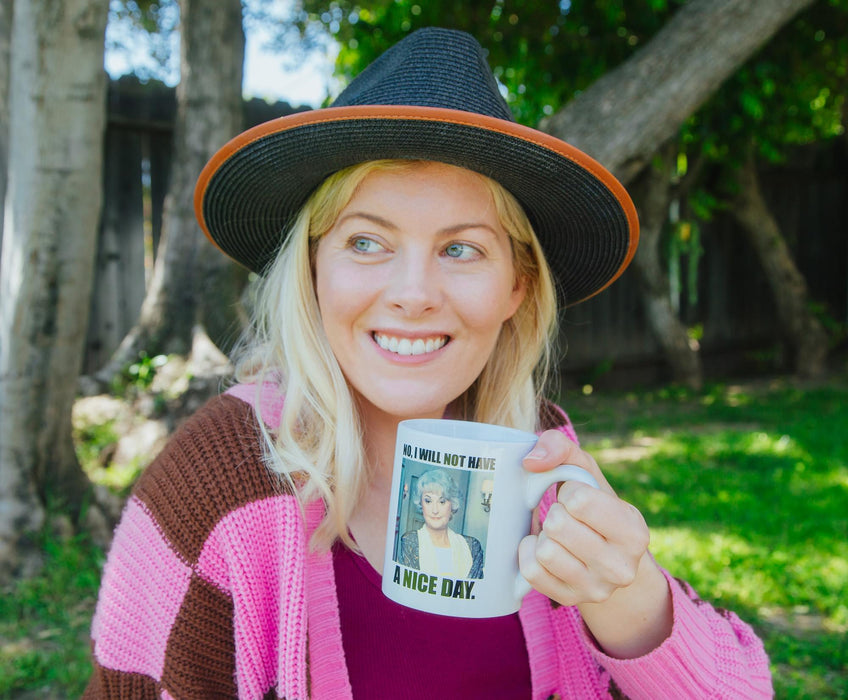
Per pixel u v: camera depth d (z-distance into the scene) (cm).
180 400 445
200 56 462
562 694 126
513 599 97
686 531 371
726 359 915
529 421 145
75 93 288
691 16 382
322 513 117
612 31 591
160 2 763
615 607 104
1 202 470
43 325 304
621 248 136
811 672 257
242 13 474
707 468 488
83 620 275
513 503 95
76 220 300
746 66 613
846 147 855
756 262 923
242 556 107
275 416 121
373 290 113
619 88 377
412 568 96
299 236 122
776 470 477
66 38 281
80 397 461
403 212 111
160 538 109
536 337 142
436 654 116
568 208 128
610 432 594
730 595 305
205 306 475
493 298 117
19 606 283
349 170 113
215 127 469
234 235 140
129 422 445
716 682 105
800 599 303
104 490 346
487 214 115
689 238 800
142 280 568
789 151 884
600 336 817
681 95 377
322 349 122
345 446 117
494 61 612
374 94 119
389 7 573
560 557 90
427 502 94
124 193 556
